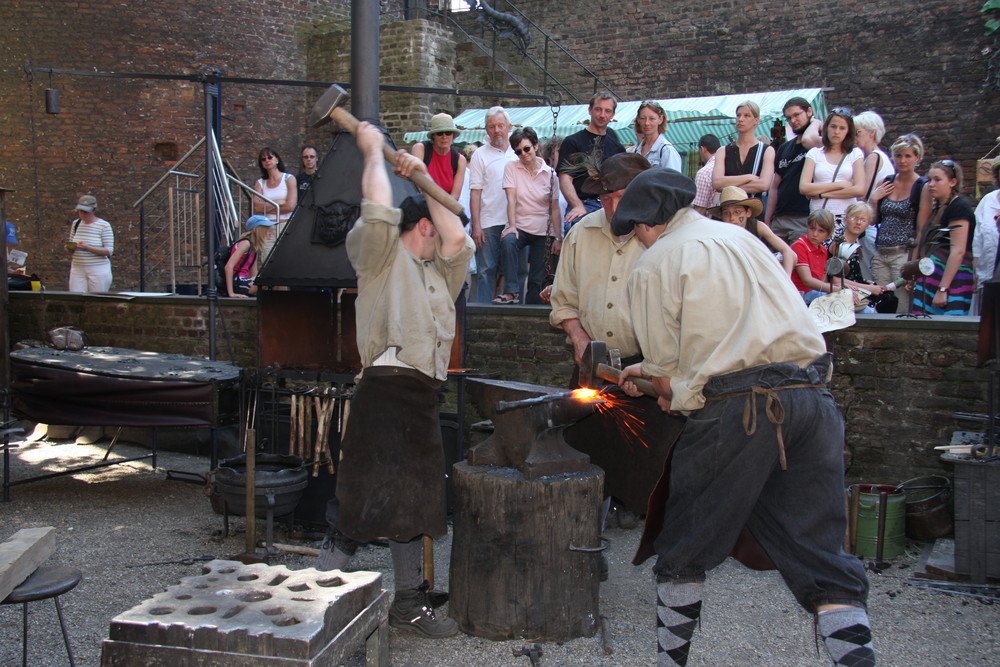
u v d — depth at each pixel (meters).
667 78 14.58
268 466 4.65
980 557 3.92
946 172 5.78
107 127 14.33
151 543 4.62
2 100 14.23
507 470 3.44
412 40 14.18
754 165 5.93
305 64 15.33
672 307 2.78
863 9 13.12
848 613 2.54
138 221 14.36
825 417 2.66
